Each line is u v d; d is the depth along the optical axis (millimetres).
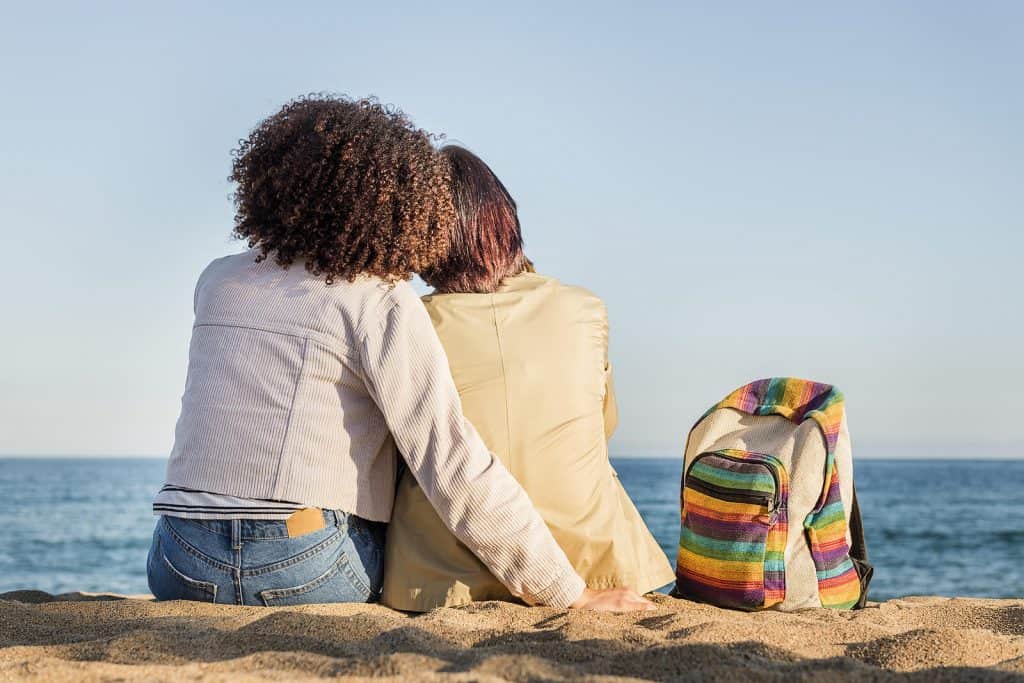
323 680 1766
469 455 2674
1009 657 2207
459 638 2285
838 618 2807
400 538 2848
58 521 50219
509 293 3021
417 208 2738
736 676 1789
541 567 2707
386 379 2670
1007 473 118500
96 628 2377
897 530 43625
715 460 3150
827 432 3105
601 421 3082
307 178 2711
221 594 2666
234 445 2666
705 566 3090
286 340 2689
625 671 1926
